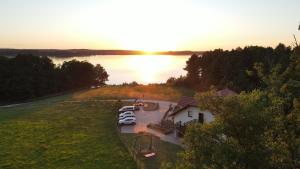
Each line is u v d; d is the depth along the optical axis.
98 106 81.31
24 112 77.38
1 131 60.00
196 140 17.03
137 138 54.03
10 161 45.25
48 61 126.44
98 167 42.41
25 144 52.44
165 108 79.12
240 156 15.36
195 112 53.25
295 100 18.12
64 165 43.53
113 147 50.25
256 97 16.61
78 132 59.03
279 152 15.88
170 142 51.38
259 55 92.25
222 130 16.31
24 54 120.12
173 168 19.17
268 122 15.83
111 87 115.00
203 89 103.56
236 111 15.99
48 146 51.31
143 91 104.56
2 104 104.62
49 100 97.94
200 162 16.69
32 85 112.88
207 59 111.56
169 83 118.62
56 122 66.56
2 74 108.94
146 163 42.25
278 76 19.98
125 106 76.00
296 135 17.95
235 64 94.00
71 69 134.38
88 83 139.75
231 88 79.62
